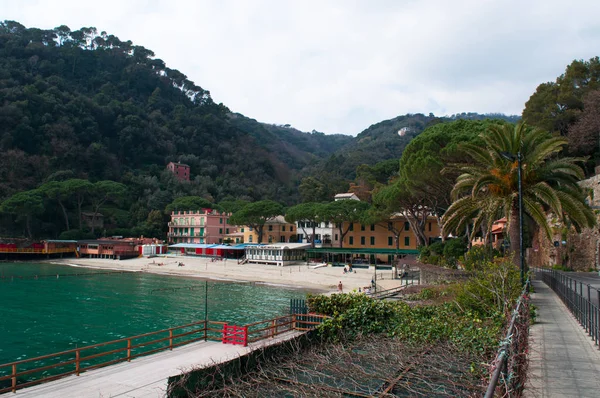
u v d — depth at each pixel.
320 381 14.16
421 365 14.98
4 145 123.62
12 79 143.75
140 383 16.22
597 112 51.22
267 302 45.25
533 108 61.97
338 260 79.69
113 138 161.75
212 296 49.41
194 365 16.97
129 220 125.12
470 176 29.08
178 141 181.62
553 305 21.64
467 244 43.59
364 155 192.00
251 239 101.44
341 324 20.94
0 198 109.25
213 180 169.00
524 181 24.92
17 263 89.94
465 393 11.55
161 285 58.91
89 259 97.38
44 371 21.97
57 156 131.62
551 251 46.16
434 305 23.08
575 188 26.86
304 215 81.50
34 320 34.97
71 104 149.25
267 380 14.71
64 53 184.50
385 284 53.91
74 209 123.25
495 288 19.47
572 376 10.03
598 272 36.44
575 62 61.06
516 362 7.41
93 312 38.81
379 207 66.00
